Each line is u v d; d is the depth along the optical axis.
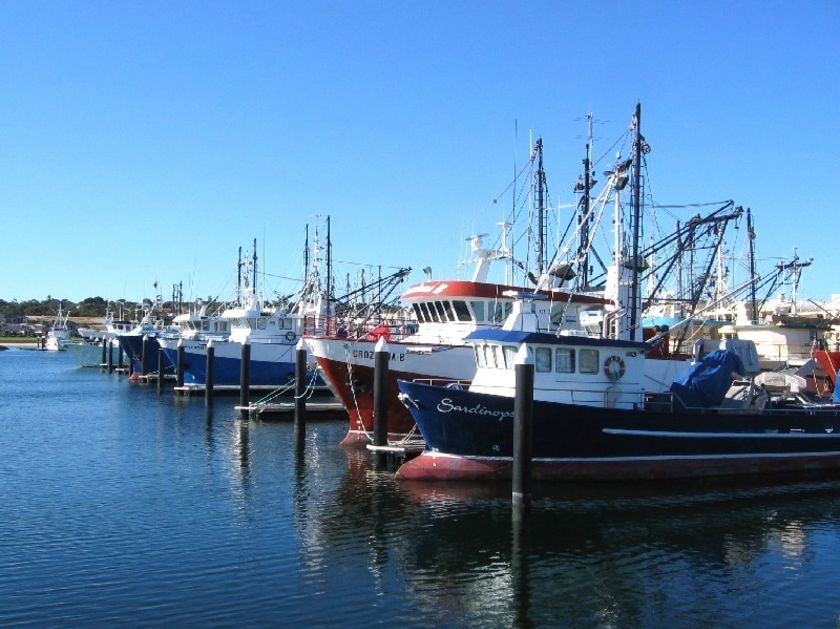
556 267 29.86
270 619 13.01
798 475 24.64
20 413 41.59
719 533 18.25
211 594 14.06
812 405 26.41
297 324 53.59
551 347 23.23
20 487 22.75
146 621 12.82
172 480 23.70
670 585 14.84
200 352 52.41
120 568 15.39
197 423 37.22
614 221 28.59
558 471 22.27
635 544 17.31
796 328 43.34
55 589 14.21
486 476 22.33
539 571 15.52
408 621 13.05
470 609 13.60
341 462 26.59
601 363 23.77
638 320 28.47
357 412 29.89
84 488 22.61
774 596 14.32
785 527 18.81
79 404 46.22
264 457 27.69
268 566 15.61
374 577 15.07
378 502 20.70
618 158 27.31
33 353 144.38
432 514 19.50
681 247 33.69
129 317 149.62
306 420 38.31
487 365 23.98
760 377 28.91
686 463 23.27
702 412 23.55
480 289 29.30
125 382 64.94
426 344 29.34
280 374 51.41
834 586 14.85
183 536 17.62
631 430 22.48
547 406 21.59
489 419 21.73
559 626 12.98
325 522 18.81
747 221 53.56
